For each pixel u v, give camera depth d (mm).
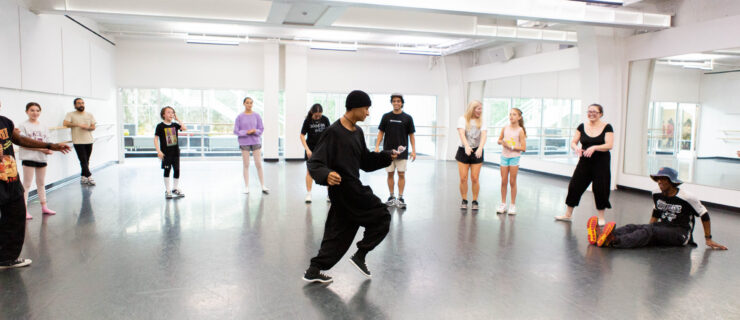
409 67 13664
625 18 6852
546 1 6219
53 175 7711
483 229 5051
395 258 3939
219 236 4598
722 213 6352
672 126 7500
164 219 5332
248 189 7320
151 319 2688
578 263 3867
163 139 6617
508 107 11820
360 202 3141
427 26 7480
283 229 4922
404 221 5402
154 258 3850
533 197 7305
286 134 12680
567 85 9547
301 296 3066
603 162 5211
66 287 3170
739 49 6332
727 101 6562
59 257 3846
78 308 2824
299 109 12664
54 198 6648
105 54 10711
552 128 10125
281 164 11812
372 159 3297
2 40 5992
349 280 3387
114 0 6285
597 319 2777
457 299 3061
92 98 9742
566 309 2922
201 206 6145
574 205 5516
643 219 5781
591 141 5168
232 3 6527
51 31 7551
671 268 3758
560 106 9797
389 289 3215
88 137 7969
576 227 5215
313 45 11336
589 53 8109
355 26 7148
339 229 3232
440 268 3689
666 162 7664
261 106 12914
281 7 5859
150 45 11820
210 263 3738
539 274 3580
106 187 7750
